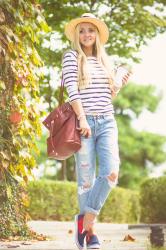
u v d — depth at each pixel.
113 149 5.50
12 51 7.11
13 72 7.15
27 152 7.38
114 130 5.58
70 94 5.50
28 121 7.50
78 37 5.78
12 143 7.16
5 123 7.13
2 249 6.46
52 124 5.54
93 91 5.57
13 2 7.16
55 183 18.66
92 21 5.79
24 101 7.45
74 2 15.80
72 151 5.53
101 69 5.68
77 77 5.61
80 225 5.69
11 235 7.83
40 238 8.12
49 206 18.47
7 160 7.09
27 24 7.34
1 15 6.85
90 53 5.86
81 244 5.71
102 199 5.54
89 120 5.52
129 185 40.09
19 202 7.82
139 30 15.65
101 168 5.51
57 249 6.62
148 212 14.62
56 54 15.48
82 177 5.54
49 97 16.03
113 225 13.56
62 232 10.80
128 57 16.39
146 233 10.24
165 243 6.52
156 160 40.50
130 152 39.88
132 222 21.53
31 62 7.54
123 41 16.09
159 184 14.46
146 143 40.34
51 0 14.83
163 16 16.23
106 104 5.59
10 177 7.36
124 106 39.84
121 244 7.67
